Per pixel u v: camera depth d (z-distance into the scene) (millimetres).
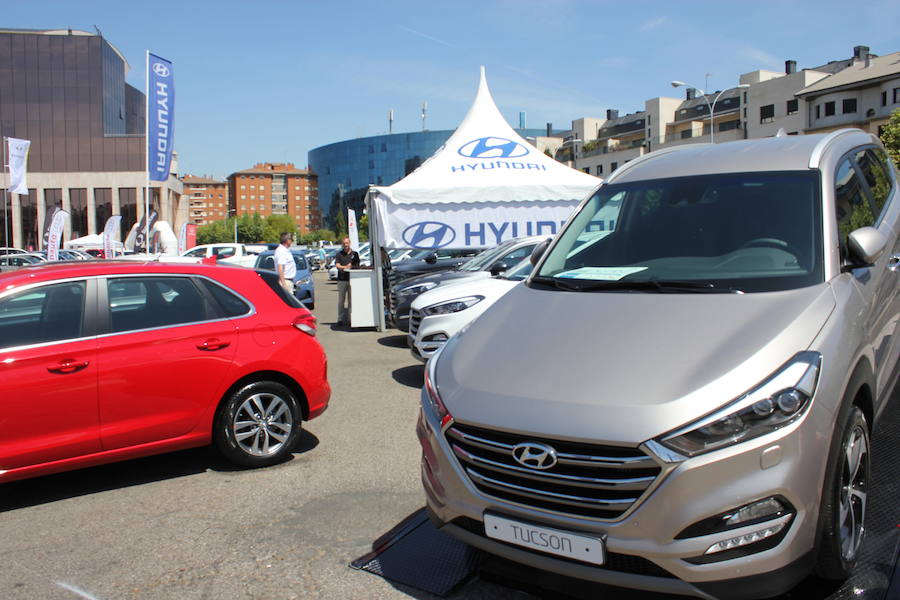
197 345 4504
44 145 73188
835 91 56406
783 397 2342
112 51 77125
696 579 2264
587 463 2357
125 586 3176
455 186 11703
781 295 2859
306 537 3631
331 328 12977
